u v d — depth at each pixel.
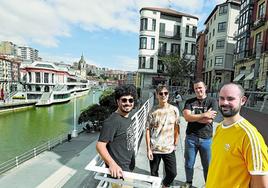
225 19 38.62
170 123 3.55
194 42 46.00
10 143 26.44
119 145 2.34
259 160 1.56
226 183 1.77
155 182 1.81
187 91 35.12
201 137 3.51
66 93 71.06
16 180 12.59
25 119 41.19
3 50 139.62
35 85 75.00
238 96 1.81
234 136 1.76
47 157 16.70
